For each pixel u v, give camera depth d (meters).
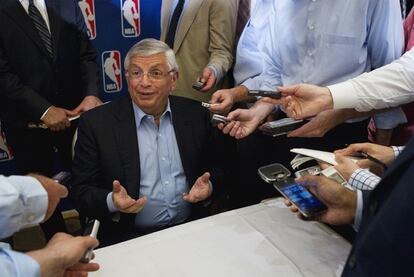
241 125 1.52
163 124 1.59
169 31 2.20
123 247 1.05
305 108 1.28
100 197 1.43
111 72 2.62
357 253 0.66
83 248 0.76
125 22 2.53
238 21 2.24
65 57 2.03
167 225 1.62
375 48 1.45
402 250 0.57
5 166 2.47
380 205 0.65
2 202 0.72
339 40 1.43
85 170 1.52
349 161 1.04
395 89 1.23
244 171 1.84
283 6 1.56
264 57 1.77
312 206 0.97
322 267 0.98
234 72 1.99
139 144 1.55
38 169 2.17
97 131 1.52
